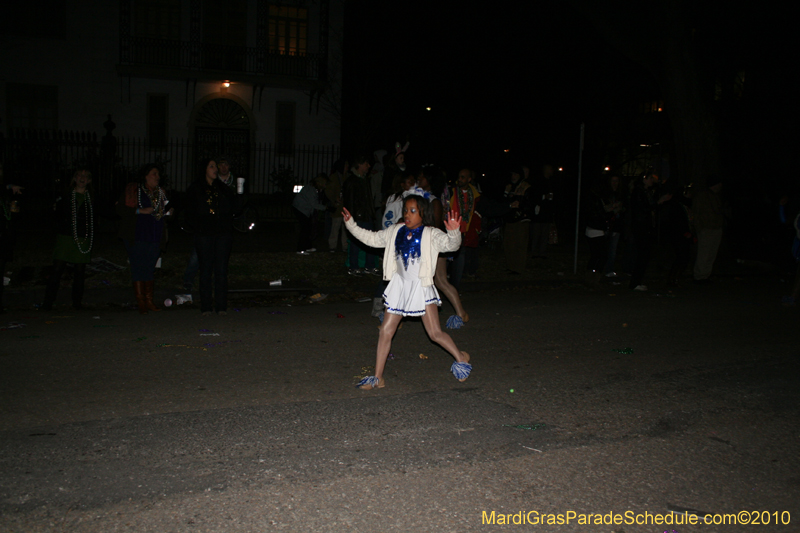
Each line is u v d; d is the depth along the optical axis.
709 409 5.38
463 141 32.44
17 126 24.67
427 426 4.82
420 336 7.68
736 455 4.49
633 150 27.62
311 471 4.04
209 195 8.35
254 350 6.82
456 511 3.62
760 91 23.55
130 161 25.66
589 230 11.57
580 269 13.30
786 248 19.08
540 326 8.36
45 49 24.61
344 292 10.55
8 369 5.87
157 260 8.72
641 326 8.48
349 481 3.92
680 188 12.25
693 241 11.91
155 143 25.59
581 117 28.06
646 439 4.71
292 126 27.42
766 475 4.20
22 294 9.15
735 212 22.88
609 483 4.01
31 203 16.97
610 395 5.66
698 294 11.21
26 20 24.34
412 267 5.54
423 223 5.59
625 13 14.19
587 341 7.61
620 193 11.91
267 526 3.40
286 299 10.03
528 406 5.33
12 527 3.31
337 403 5.28
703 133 14.52
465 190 9.74
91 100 25.20
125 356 6.43
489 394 5.61
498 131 31.47
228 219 8.52
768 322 8.89
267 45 26.73
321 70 27.23
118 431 4.56
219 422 4.79
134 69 25.08
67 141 15.47
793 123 24.38
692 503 3.81
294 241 15.70
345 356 6.71
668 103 14.77
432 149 32.62
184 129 26.20
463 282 11.54
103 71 25.17
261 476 3.95
